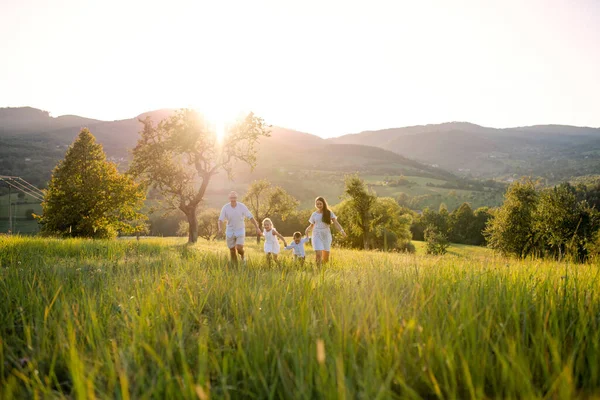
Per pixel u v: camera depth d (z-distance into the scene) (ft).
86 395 6.60
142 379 7.31
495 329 9.76
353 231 157.48
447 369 7.96
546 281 13.67
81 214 125.80
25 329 10.60
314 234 33.58
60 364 9.14
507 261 22.82
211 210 241.55
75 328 10.32
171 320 11.95
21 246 36.24
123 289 15.48
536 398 6.28
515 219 127.54
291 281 16.60
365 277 16.88
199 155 115.03
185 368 7.15
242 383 8.18
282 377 7.36
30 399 7.54
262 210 173.47
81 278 18.11
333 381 6.69
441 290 12.86
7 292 14.61
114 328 11.56
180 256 35.60
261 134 117.19
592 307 10.57
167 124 114.52
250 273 22.45
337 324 9.34
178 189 113.70
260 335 9.61
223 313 13.85
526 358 7.81
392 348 8.44
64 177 129.18
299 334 9.55
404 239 174.09
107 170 134.31
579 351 8.21
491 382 7.83
